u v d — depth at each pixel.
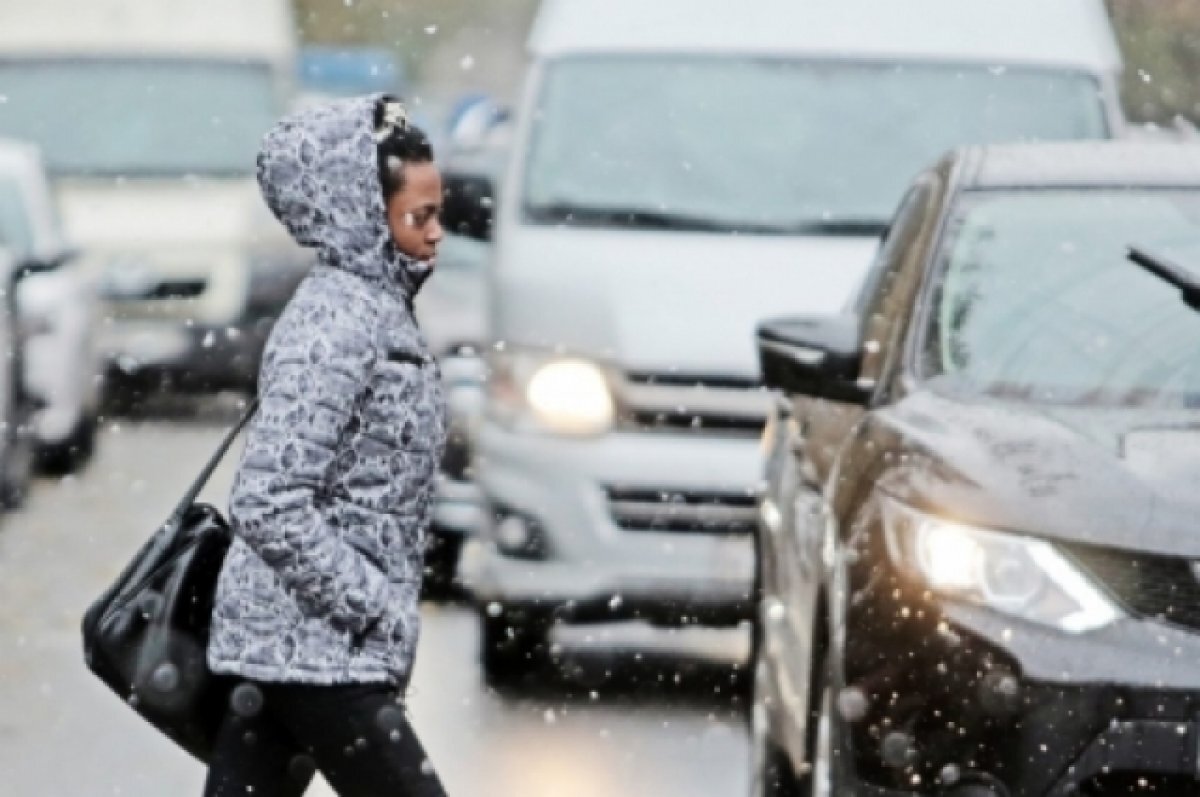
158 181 56.69
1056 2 32.91
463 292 39.12
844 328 20.42
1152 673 16.69
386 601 14.12
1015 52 32.22
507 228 30.12
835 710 17.86
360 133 14.21
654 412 27.73
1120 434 18.20
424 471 14.38
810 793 19.47
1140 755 16.66
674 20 32.53
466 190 32.66
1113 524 17.11
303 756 14.72
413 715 26.14
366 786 14.29
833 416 21.39
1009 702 16.86
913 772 17.16
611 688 27.58
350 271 14.29
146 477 44.12
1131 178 21.75
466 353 37.44
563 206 30.52
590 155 31.11
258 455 13.98
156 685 14.52
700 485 27.44
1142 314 20.12
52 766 24.02
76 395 44.94
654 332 28.06
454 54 111.06
